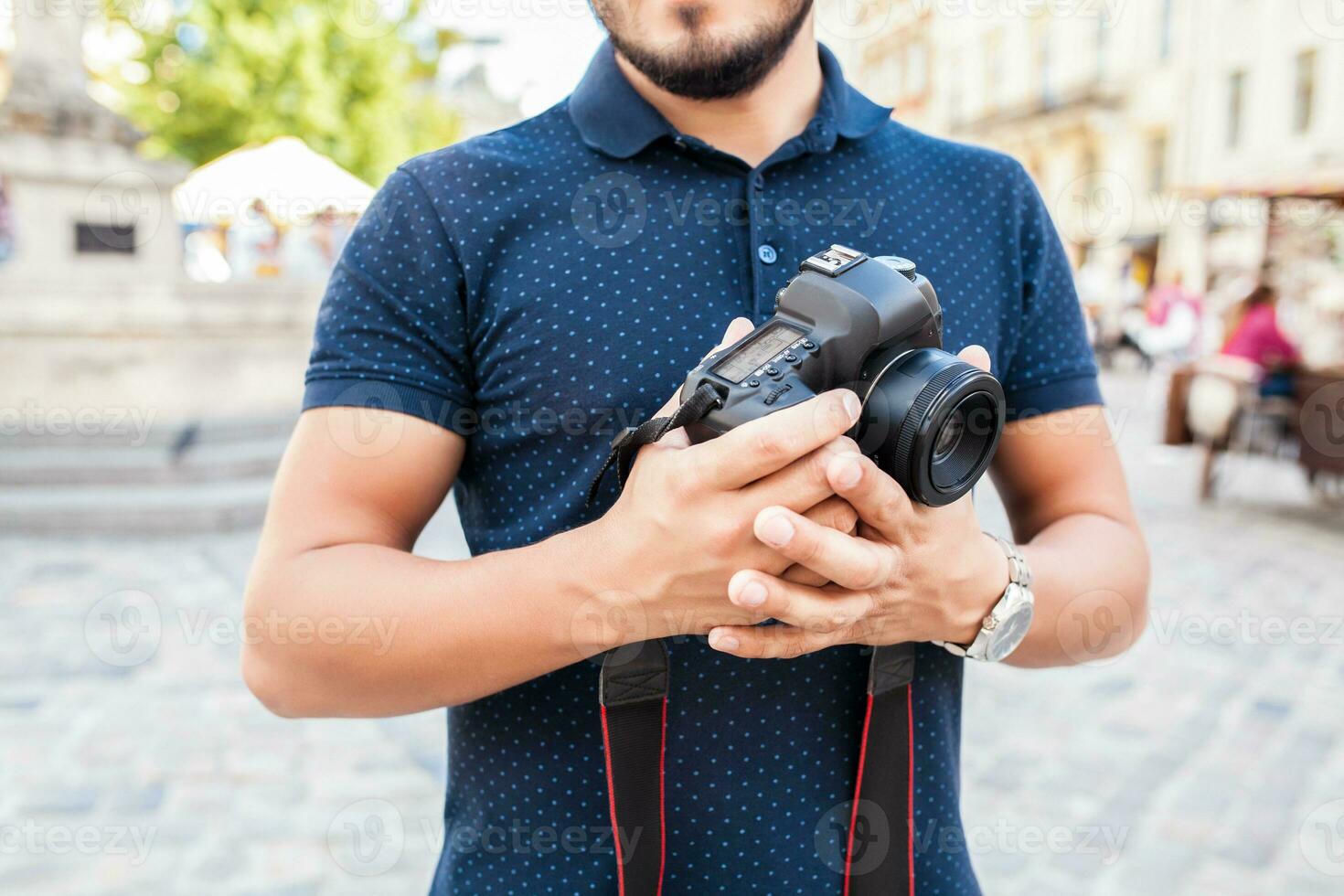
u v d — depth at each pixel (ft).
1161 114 61.00
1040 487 4.02
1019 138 69.82
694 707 3.32
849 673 3.49
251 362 25.53
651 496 2.73
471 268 3.34
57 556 19.39
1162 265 57.62
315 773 11.32
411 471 3.35
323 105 48.57
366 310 3.36
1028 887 9.36
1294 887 9.31
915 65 66.74
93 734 12.09
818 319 2.80
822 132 3.55
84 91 27.89
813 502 2.57
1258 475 27.71
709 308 3.35
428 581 3.06
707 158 3.45
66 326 23.30
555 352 3.30
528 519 3.40
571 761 3.39
